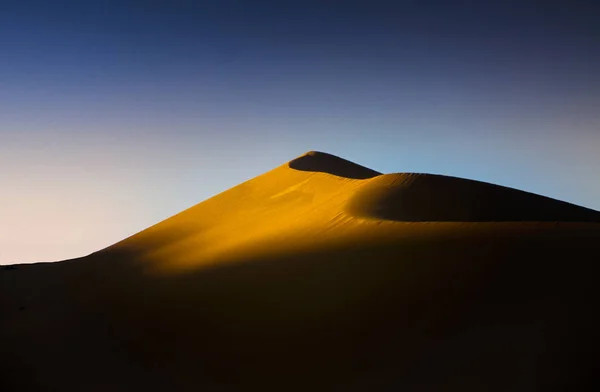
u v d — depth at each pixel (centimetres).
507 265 1577
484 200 3334
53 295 3606
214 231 4791
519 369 1128
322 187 4984
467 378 1149
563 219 3344
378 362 1316
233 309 2023
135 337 2116
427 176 3650
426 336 1349
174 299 2488
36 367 1977
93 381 1744
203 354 1717
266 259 2583
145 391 1573
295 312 1767
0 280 4381
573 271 1460
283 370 1437
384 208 3177
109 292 3234
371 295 1667
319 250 2377
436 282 1602
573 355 1129
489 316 1344
